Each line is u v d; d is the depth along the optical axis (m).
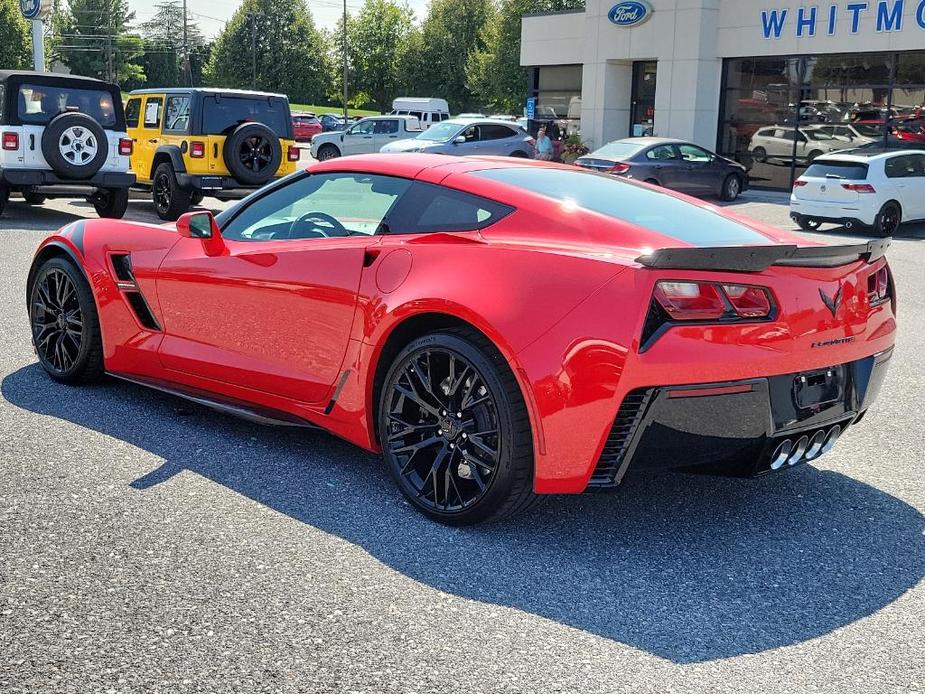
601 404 2.98
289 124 14.75
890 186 15.60
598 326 3.00
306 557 3.07
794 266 3.22
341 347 3.70
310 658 2.46
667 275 2.99
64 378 4.95
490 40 74.44
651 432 3.03
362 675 2.39
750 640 2.66
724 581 3.03
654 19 26.44
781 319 3.14
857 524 3.55
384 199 3.84
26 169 12.46
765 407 3.15
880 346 3.60
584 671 2.45
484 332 3.18
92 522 3.27
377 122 29.03
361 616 2.70
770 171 25.28
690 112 25.95
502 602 2.83
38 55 20.22
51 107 12.63
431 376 3.42
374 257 3.64
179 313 4.38
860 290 3.47
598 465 3.10
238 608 2.71
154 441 4.15
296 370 3.91
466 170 3.78
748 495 3.81
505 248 3.32
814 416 3.32
